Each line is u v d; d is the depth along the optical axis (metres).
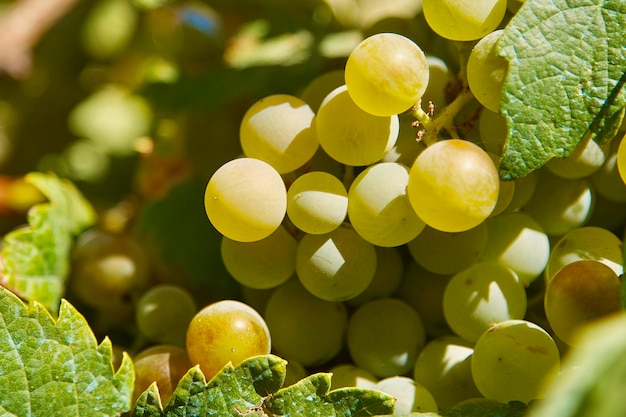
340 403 0.30
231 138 0.40
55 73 0.48
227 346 0.31
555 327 0.30
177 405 0.30
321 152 0.33
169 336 0.34
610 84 0.29
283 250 0.32
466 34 0.31
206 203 0.31
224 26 0.44
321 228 0.31
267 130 0.31
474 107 0.32
